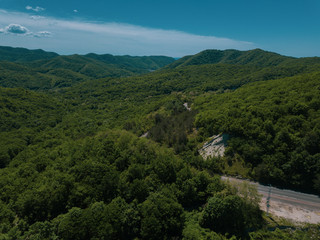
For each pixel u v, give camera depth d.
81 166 73.00
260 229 56.81
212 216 56.00
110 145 87.31
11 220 59.41
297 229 57.03
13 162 112.25
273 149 80.75
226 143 97.00
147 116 166.12
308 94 92.38
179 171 72.19
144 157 81.12
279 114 88.50
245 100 115.06
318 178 68.44
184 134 111.69
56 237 49.97
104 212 54.50
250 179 80.94
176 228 55.84
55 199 60.88
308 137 74.50
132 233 55.69
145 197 63.69
